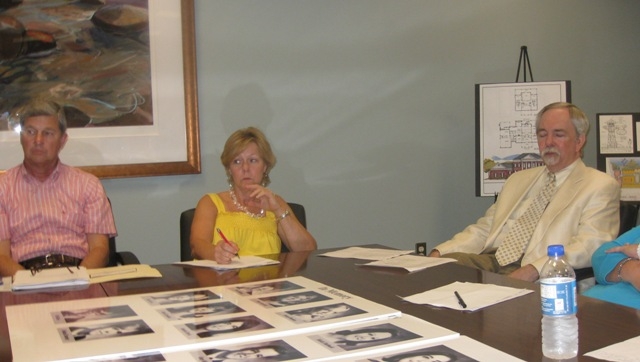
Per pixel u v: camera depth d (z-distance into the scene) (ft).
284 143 12.76
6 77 10.94
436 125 13.71
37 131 9.10
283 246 9.69
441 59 13.66
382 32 13.25
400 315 5.08
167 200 12.05
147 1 11.61
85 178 9.67
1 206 9.29
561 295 4.24
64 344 4.53
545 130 10.13
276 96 12.64
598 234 9.30
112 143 11.53
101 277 7.09
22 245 9.32
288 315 5.12
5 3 10.91
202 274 7.16
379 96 13.32
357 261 7.72
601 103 14.62
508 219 10.62
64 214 9.45
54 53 11.17
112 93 11.50
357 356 4.11
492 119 12.82
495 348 4.25
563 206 9.77
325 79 12.94
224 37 12.25
